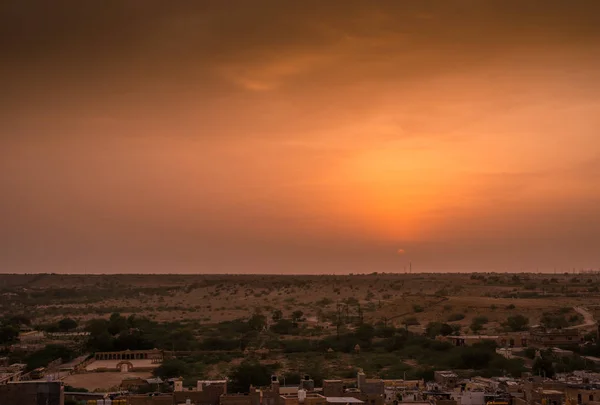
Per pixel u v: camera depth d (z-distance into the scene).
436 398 134.62
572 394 134.88
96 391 175.25
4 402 109.69
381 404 128.38
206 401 126.19
